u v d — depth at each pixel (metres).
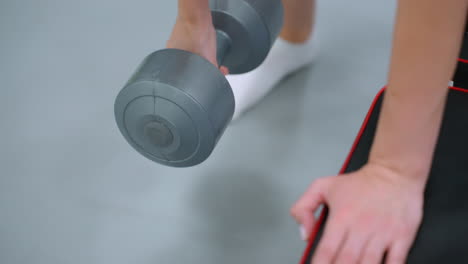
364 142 0.68
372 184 0.56
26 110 1.26
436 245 0.55
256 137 1.19
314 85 1.33
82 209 1.06
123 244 1.00
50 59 1.40
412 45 0.48
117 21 1.52
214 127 0.75
